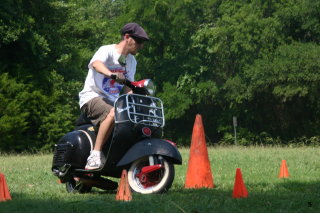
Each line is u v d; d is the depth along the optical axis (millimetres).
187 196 18281
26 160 47750
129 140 19203
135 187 19141
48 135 94125
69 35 112938
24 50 96438
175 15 121500
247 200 17328
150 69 129500
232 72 122750
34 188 23406
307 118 126500
